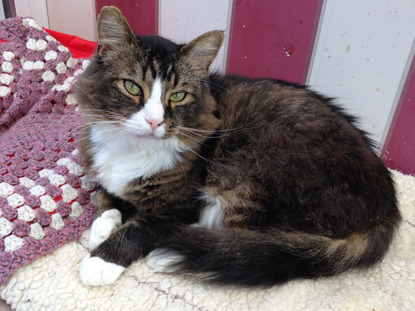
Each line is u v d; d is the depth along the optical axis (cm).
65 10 70
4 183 37
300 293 32
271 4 51
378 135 53
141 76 32
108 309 30
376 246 35
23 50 54
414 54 46
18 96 52
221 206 38
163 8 60
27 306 31
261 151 38
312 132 37
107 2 64
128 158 36
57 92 54
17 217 34
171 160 36
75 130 45
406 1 44
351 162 35
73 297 31
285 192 35
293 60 53
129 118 32
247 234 34
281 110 40
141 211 38
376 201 35
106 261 32
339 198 34
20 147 43
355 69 50
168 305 31
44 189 38
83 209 39
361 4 46
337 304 31
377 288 34
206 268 31
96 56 35
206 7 56
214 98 41
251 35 55
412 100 48
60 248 36
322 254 33
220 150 40
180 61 34
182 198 37
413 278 35
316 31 50
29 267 33
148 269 34
